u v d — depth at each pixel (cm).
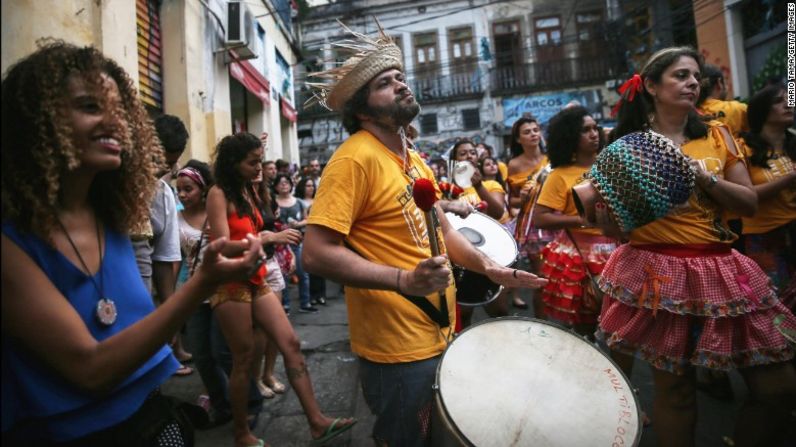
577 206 205
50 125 106
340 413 311
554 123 307
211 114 712
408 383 168
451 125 2334
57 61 109
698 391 314
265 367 346
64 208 117
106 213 131
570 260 292
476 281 238
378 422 178
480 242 300
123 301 123
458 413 145
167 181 355
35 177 105
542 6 2278
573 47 2275
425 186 150
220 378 300
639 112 223
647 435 265
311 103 204
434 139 2342
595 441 144
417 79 2331
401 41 2316
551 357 167
